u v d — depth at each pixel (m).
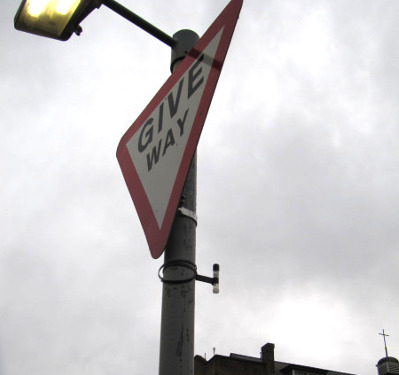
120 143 3.72
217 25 3.12
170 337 2.80
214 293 3.09
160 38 3.85
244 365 27.38
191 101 3.08
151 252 2.94
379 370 33.75
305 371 30.33
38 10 3.43
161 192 3.05
